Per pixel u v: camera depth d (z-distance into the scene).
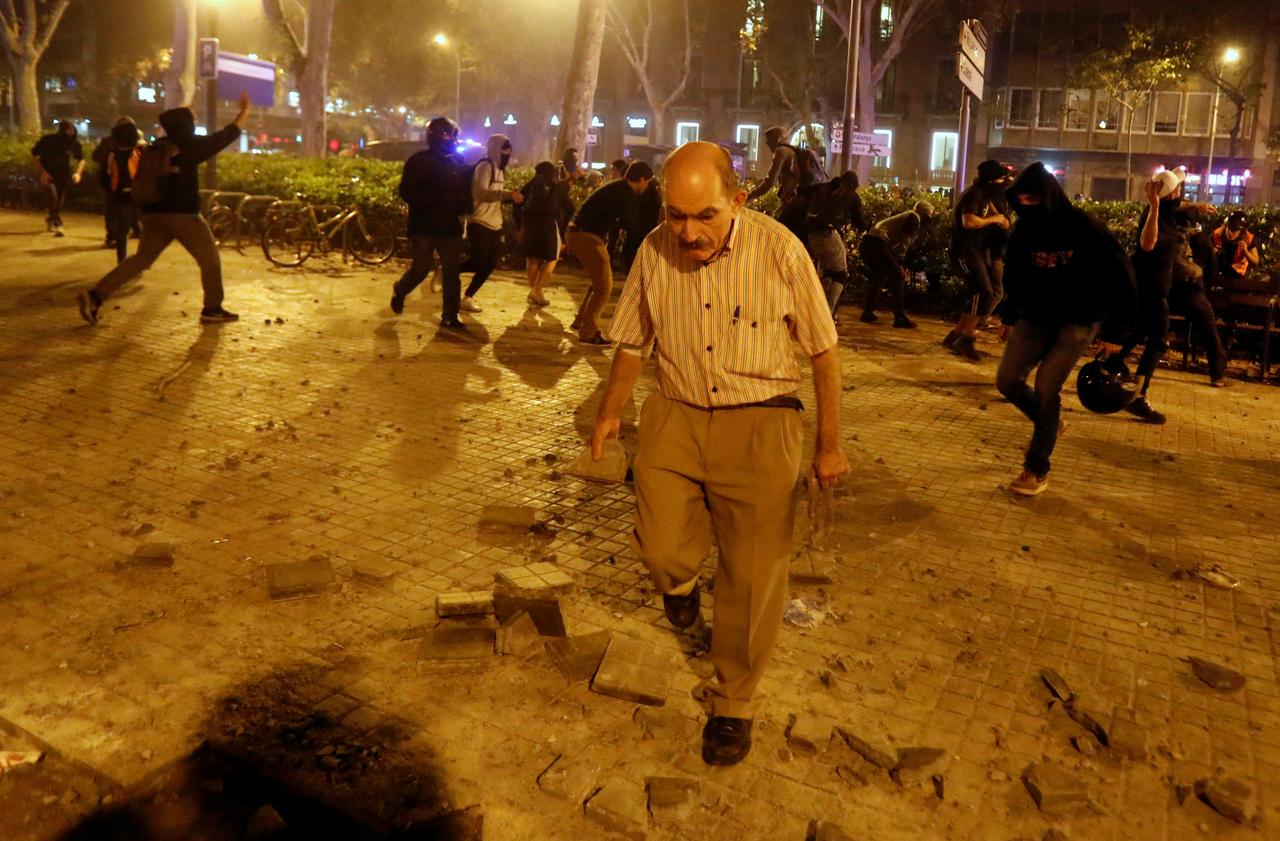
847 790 3.12
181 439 6.21
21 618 3.95
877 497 5.71
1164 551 5.12
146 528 4.80
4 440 6.05
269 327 9.71
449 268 10.02
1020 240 5.64
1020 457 6.67
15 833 2.87
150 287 11.81
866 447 6.77
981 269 9.74
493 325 10.46
